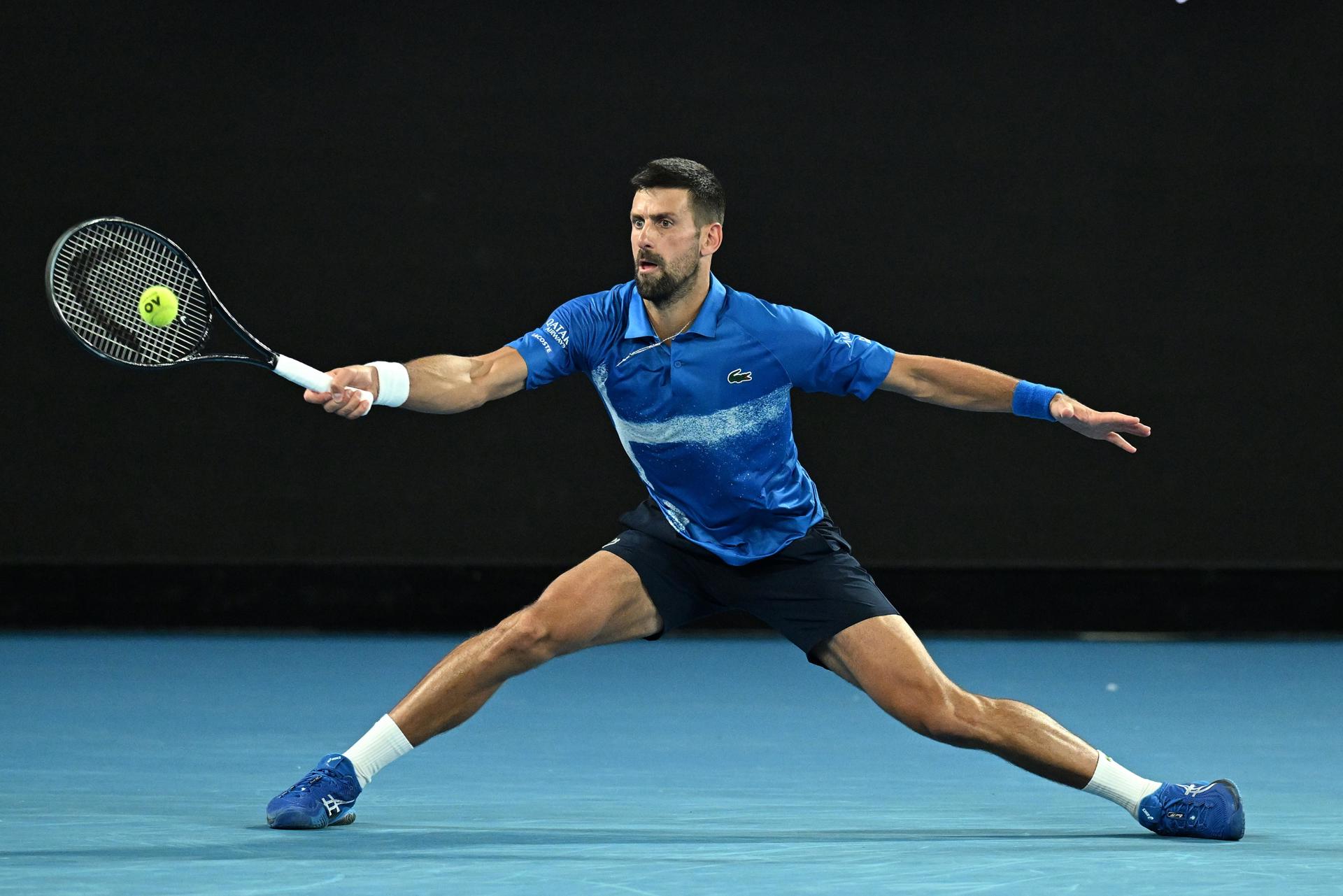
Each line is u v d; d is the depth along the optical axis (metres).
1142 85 41.41
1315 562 41.84
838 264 41.47
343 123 41.22
